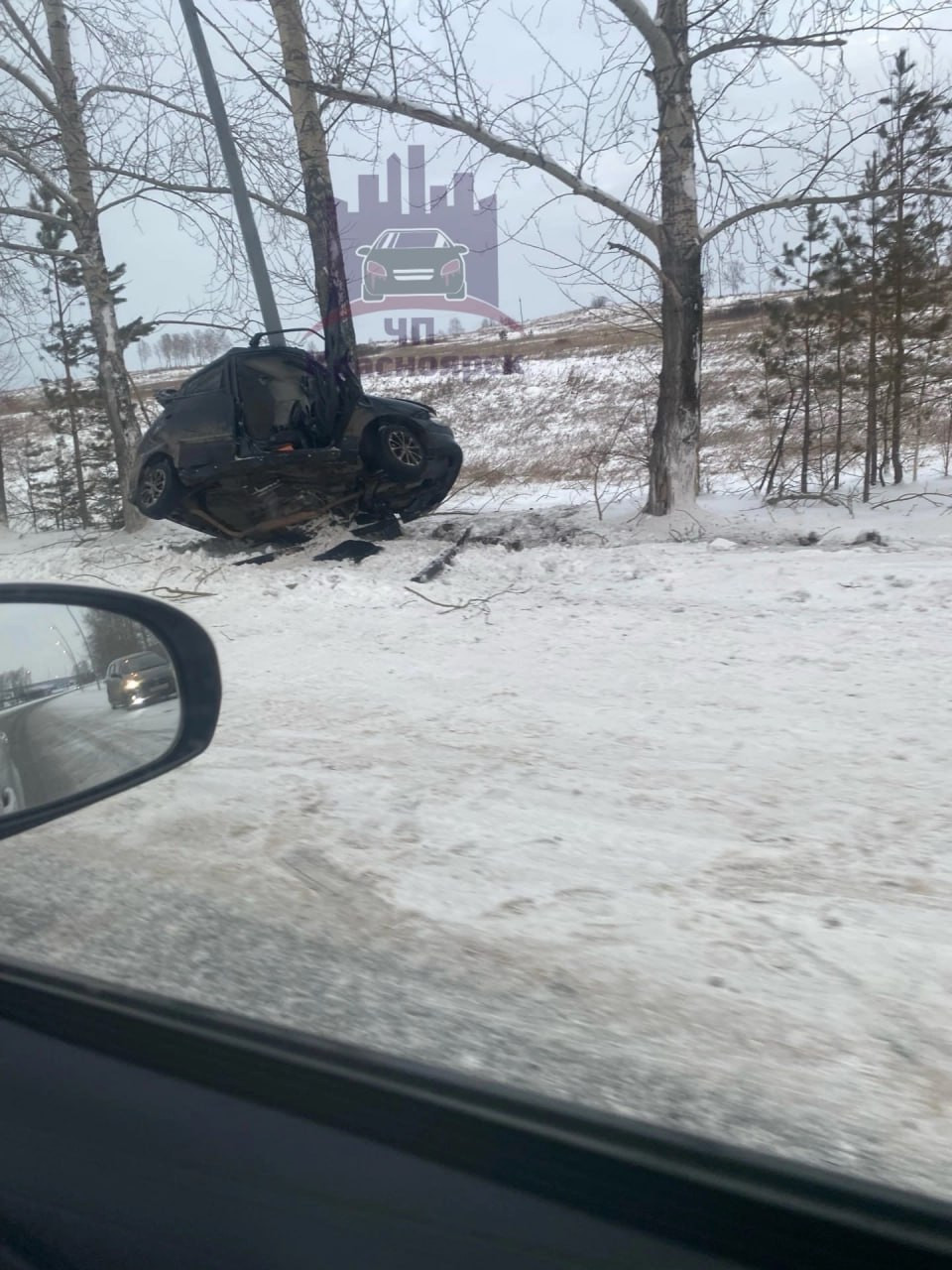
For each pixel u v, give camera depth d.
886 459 14.98
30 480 26.06
